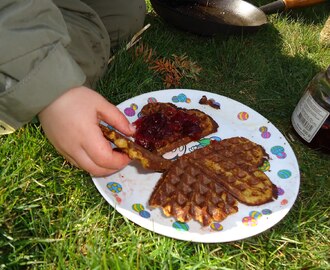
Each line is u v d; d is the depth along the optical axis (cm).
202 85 42
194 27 46
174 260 26
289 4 52
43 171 30
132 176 30
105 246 27
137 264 25
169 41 45
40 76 25
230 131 35
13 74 25
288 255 28
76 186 30
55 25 26
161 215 28
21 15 25
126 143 29
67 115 26
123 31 43
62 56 26
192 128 33
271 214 29
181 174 30
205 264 26
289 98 41
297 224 30
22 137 32
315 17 54
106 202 29
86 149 26
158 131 32
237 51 45
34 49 25
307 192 32
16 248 26
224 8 50
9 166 29
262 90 42
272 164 32
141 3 44
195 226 27
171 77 41
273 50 47
